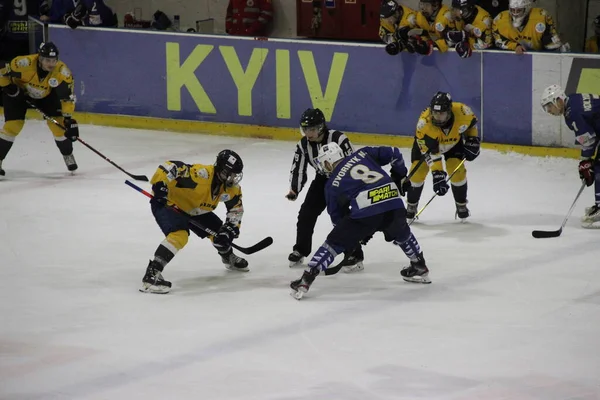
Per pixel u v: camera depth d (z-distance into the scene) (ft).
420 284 58.85
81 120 107.96
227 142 99.55
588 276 59.77
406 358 47.55
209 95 102.27
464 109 68.18
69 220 73.56
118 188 83.10
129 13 115.44
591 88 86.94
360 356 47.80
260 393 43.83
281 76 98.63
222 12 118.73
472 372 45.83
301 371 46.14
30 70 81.76
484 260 63.52
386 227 55.67
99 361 47.47
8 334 51.06
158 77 104.01
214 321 52.70
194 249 66.80
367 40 111.86
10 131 84.38
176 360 47.52
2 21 114.32
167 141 100.42
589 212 70.49
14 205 77.77
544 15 89.25
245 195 80.69
